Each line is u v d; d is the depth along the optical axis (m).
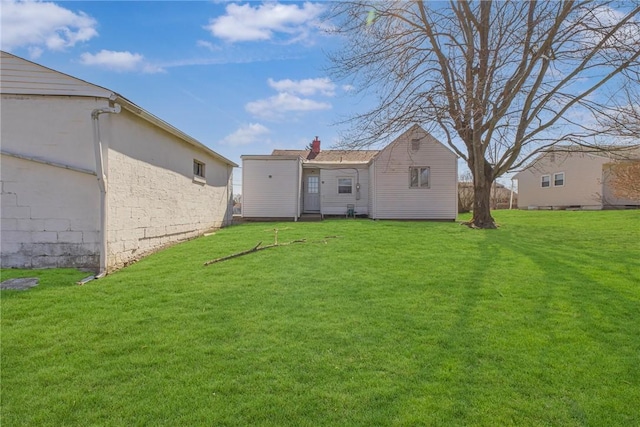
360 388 2.73
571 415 2.43
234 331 3.75
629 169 18.33
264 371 2.96
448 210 16.52
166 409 2.46
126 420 2.35
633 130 9.74
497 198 31.44
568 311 4.36
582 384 2.80
